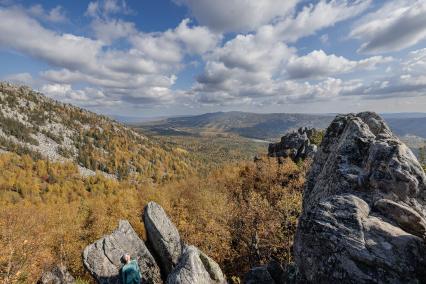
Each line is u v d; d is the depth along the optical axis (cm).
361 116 2098
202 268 1616
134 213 8594
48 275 2508
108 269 1898
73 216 9681
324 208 1175
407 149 1335
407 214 1085
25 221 8388
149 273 1983
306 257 1124
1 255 4284
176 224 6631
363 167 1462
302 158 7625
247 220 4794
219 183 9794
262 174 7625
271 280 1543
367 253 956
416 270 913
